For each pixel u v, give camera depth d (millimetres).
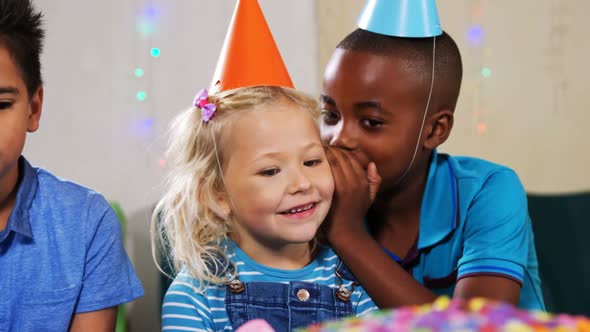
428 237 1132
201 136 1063
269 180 993
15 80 875
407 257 1152
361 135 1083
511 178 1151
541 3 2012
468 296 1047
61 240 985
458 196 1140
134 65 1916
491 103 2021
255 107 1008
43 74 1874
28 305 965
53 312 972
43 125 1890
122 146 1927
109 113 1915
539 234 1626
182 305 1016
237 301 1024
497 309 477
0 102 868
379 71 1068
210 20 1937
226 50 1076
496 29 2008
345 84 1081
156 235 1388
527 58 2021
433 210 1145
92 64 1897
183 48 1933
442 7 1996
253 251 1056
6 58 869
